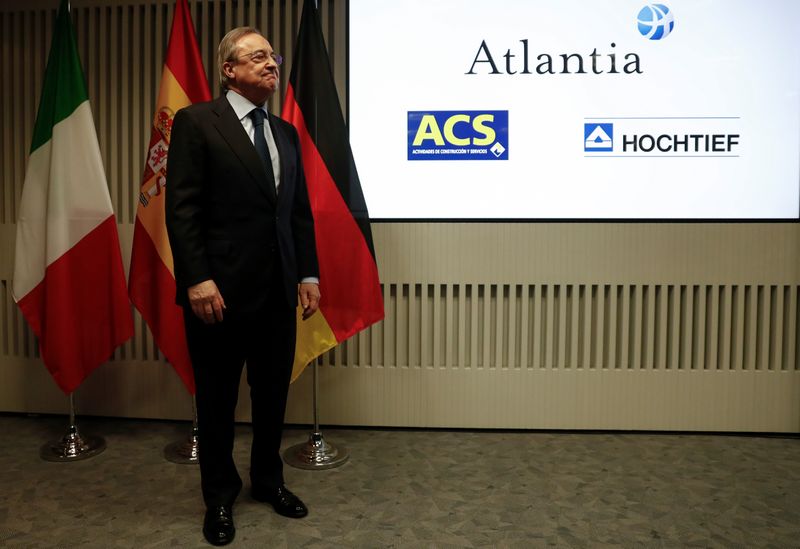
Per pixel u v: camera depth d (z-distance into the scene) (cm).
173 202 176
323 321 254
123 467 243
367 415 292
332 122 257
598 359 286
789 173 275
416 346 291
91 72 298
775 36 272
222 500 190
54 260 251
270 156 188
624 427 287
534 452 261
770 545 182
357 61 282
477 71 280
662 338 284
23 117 304
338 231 256
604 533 190
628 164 278
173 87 251
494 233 283
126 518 199
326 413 292
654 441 275
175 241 175
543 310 288
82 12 297
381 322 290
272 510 204
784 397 283
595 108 278
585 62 277
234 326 188
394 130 283
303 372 292
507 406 289
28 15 301
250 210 182
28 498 214
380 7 281
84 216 255
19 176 304
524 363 287
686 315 283
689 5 273
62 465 244
